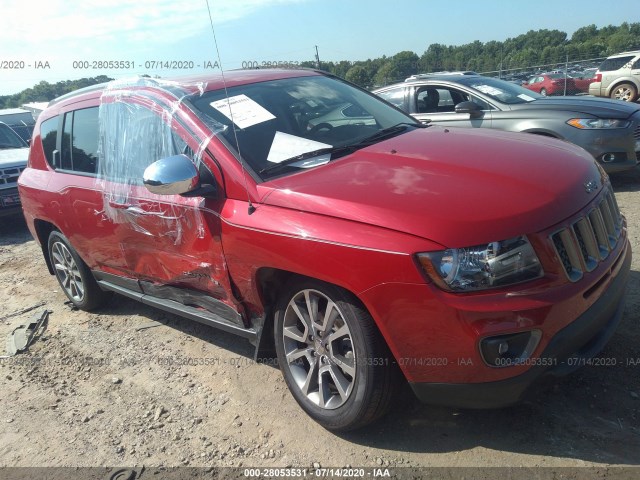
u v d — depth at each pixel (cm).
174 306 374
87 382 375
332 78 434
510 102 707
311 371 290
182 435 305
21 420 340
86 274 465
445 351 234
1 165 829
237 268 299
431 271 229
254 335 318
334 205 259
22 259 691
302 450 281
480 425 279
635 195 627
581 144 649
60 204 432
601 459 247
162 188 285
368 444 277
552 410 281
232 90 359
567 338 234
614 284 268
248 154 307
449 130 367
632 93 1728
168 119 338
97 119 404
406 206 245
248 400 328
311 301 280
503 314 224
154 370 377
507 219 232
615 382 294
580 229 251
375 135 355
